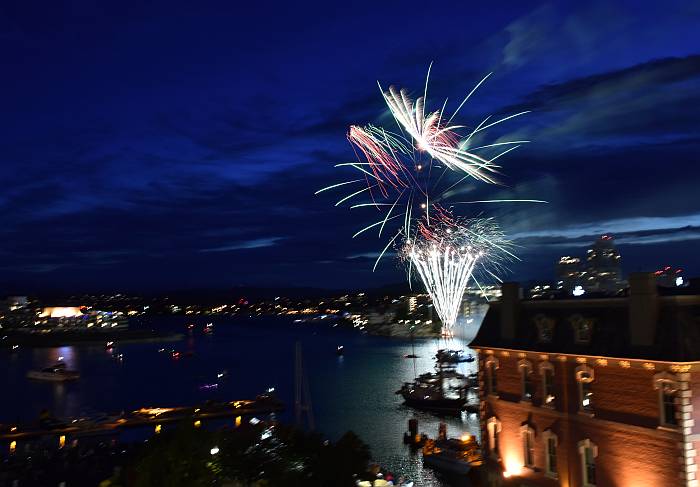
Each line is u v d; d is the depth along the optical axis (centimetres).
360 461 4581
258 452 4216
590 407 4219
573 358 4325
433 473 8369
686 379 3628
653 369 3791
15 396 19175
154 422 13362
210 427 13200
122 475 4975
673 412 3706
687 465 3584
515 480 4719
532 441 4625
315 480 4347
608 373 4091
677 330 3744
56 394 19525
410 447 10025
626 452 3944
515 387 4822
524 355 4722
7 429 12556
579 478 4247
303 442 4634
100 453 8019
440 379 14238
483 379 5134
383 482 4119
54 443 11431
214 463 4128
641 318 3912
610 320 4166
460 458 8344
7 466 7519
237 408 14612
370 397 16025
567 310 4544
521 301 4941
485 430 5066
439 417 13000
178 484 4041
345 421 12875
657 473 3753
